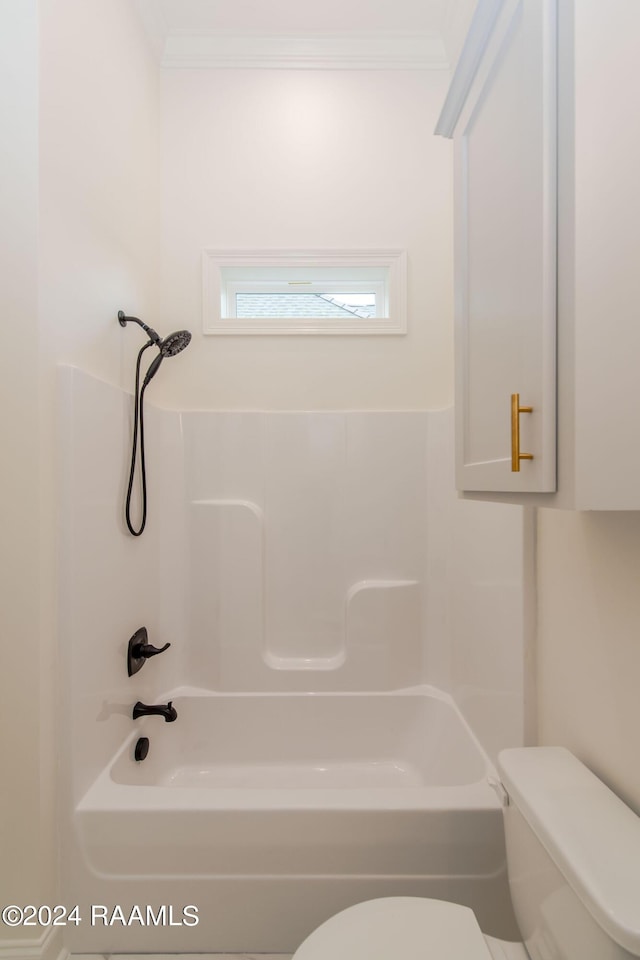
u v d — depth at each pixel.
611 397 0.55
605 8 0.54
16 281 0.98
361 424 1.77
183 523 1.74
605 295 0.55
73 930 1.04
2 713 0.98
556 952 0.66
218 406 1.82
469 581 1.46
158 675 1.64
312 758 1.66
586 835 0.66
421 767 1.60
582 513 0.89
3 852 0.98
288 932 1.03
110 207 1.33
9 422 0.98
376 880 1.03
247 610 1.72
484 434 0.80
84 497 1.12
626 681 0.76
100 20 1.26
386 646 1.72
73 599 1.06
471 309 0.86
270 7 1.67
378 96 1.83
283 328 1.81
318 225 1.83
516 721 1.10
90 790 1.11
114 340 1.36
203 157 1.82
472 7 1.54
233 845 1.03
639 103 0.55
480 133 0.81
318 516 1.77
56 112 1.04
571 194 0.55
